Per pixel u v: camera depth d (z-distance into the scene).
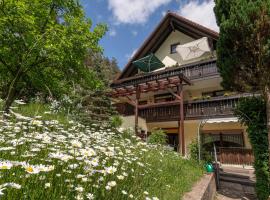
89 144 4.26
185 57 15.73
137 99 13.76
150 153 6.19
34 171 1.72
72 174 2.26
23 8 5.35
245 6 5.68
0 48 5.77
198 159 8.63
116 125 11.34
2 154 2.39
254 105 6.27
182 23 16.27
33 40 5.67
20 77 6.39
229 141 13.34
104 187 2.40
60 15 6.99
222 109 11.91
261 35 5.53
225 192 7.43
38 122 3.88
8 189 1.57
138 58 18.44
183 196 4.23
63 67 6.59
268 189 5.64
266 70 5.52
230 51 6.33
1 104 5.79
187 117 13.16
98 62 13.24
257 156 6.01
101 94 12.13
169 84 12.91
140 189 3.30
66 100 8.93
